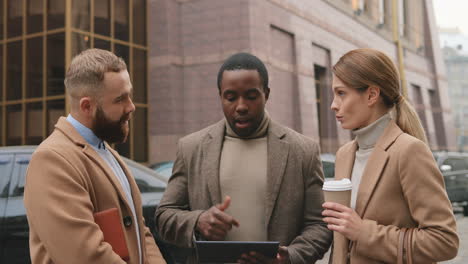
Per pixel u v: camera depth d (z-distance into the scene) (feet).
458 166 32.71
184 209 6.57
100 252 4.38
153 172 12.45
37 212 4.42
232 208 6.04
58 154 4.66
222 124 6.48
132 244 5.11
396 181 4.92
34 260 4.60
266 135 6.36
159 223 6.29
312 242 5.77
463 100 268.00
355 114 5.23
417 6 104.22
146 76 50.85
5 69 47.37
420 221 4.69
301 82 55.06
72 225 4.34
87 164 4.91
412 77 96.17
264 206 6.03
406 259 4.61
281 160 6.09
